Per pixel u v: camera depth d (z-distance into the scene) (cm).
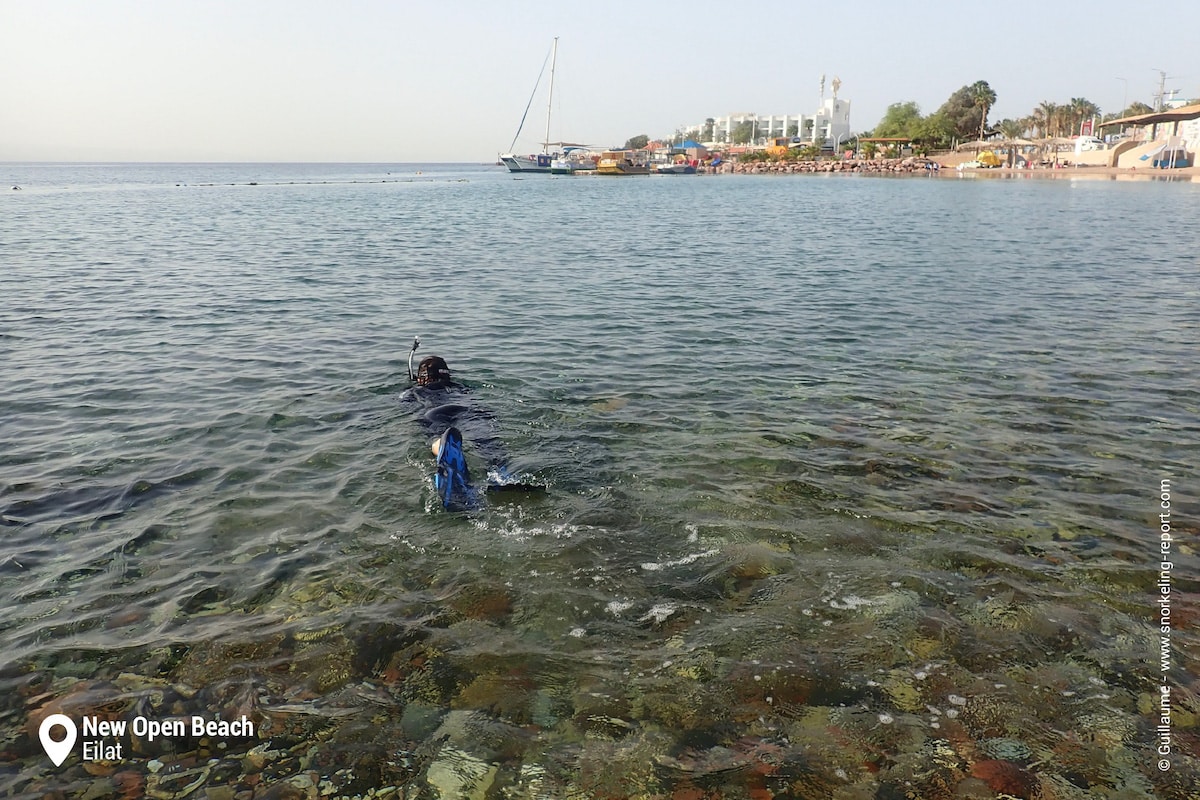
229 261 2005
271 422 788
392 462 693
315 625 458
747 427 783
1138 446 733
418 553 540
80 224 3222
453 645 439
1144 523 582
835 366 1008
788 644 439
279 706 393
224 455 704
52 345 1084
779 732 373
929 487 645
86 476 656
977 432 770
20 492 624
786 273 1808
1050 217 3306
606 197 5888
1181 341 1126
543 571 516
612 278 1733
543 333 1184
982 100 12219
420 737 372
